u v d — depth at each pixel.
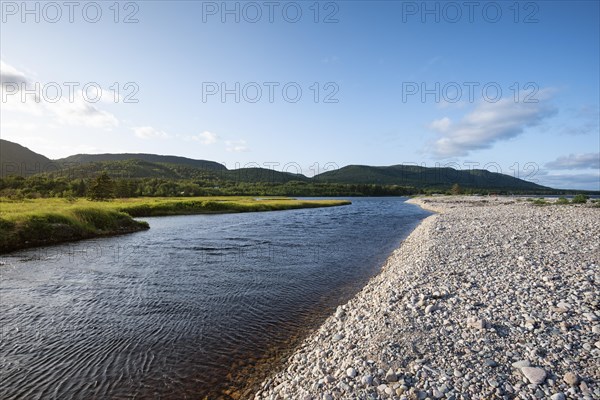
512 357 7.01
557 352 7.03
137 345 9.77
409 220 48.62
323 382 6.90
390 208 81.50
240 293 14.45
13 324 11.18
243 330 10.77
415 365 6.95
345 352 8.20
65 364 8.73
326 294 14.32
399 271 15.73
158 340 10.09
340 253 23.20
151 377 8.15
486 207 61.62
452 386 6.18
